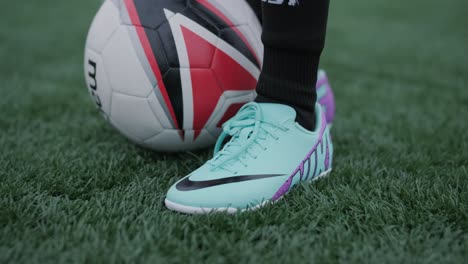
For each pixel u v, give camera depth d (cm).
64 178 157
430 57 441
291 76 144
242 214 130
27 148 191
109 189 154
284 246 117
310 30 136
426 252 115
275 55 142
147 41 152
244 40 161
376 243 121
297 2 130
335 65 403
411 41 521
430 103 287
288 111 146
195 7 155
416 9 770
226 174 137
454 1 855
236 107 165
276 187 140
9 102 265
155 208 137
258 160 140
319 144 155
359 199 144
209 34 154
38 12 645
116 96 161
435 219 131
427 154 193
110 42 158
